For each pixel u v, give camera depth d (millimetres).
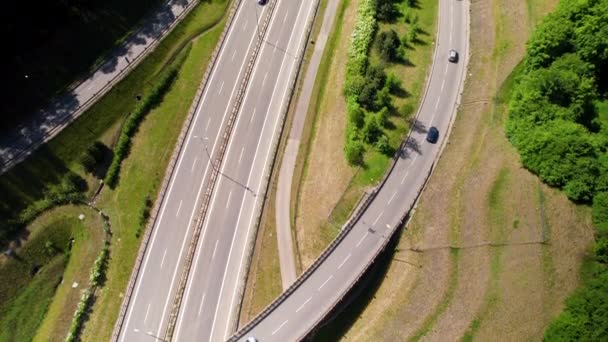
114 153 89938
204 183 86312
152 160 89312
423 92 91312
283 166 87688
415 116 88875
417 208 81250
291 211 83562
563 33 82125
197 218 82938
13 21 91875
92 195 86812
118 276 79875
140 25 100750
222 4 104312
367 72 90250
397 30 97438
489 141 83312
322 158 87250
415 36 96188
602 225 70375
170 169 87000
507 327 68625
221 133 91250
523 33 91812
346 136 86500
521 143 78812
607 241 68688
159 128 92312
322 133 89812
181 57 99375
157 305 76562
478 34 97125
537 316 68750
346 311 75562
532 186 76688
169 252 80625
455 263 74812
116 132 92062
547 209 74375
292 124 91562
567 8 84375
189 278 78000
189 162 88062
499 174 78938
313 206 83125
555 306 69125
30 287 80500
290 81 95812
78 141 89938
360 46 94062
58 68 93188
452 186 81312
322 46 99625
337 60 96875
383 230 79125
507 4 96812
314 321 72250
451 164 83812
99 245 82812
